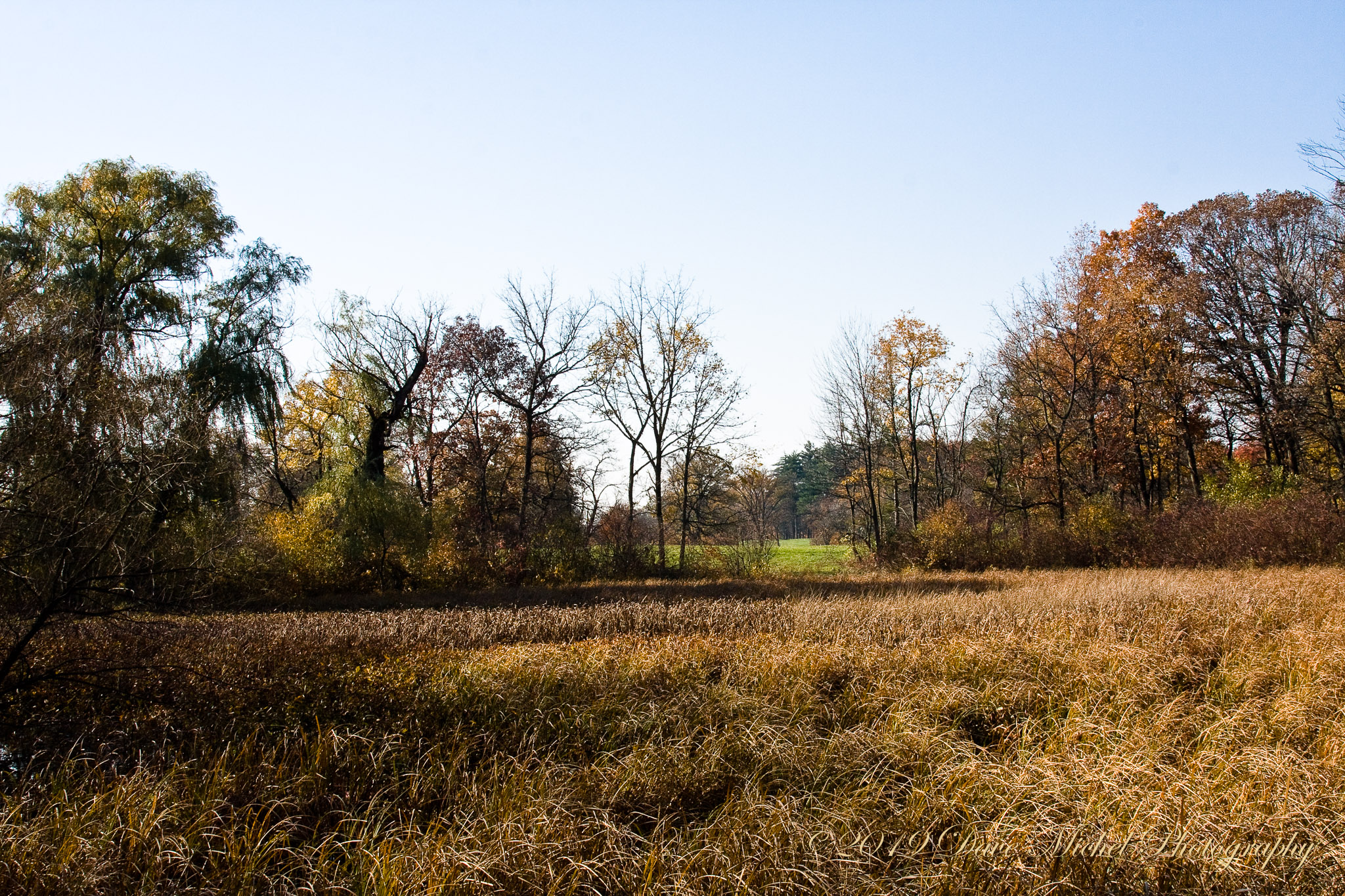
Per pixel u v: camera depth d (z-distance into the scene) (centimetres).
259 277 2561
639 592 2433
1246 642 1024
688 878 485
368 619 1600
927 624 1279
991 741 769
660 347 3578
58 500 732
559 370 3559
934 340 3903
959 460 4519
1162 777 615
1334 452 2966
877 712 815
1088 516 2992
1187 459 3628
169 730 705
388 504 2658
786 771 650
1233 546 2450
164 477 807
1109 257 3519
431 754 659
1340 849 509
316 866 497
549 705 816
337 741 674
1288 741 707
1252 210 2994
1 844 488
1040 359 3488
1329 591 1452
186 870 491
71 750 616
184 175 2445
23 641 729
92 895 458
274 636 1259
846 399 4109
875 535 3962
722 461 3562
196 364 2345
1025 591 1762
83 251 2244
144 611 844
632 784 620
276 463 3169
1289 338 2933
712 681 954
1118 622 1215
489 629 1393
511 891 467
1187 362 3216
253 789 601
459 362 3653
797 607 1539
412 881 467
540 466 3797
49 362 783
